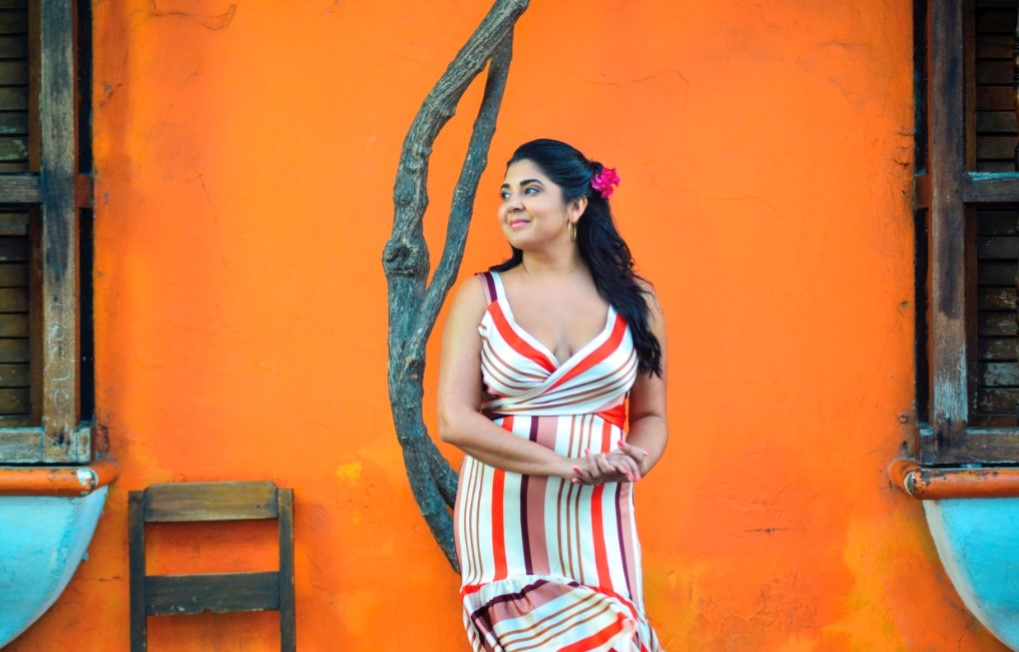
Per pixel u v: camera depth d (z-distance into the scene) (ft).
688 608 11.16
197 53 11.00
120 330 11.01
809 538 11.16
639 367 8.80
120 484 11.03
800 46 11.17
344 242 11.07
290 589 10.78
